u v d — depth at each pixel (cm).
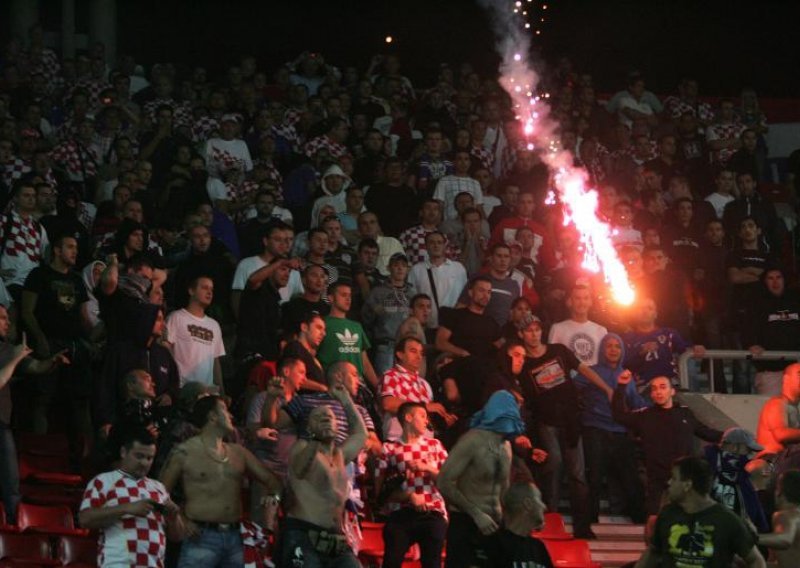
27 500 2944
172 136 4500
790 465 3086
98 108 5003
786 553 2569
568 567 2991
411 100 5375
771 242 4597
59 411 3412
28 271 3500
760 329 3888
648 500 3216
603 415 3325
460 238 4175
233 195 4422
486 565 2330
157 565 2367
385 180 4425
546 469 3225
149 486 2378
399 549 2756
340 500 2500
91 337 3131
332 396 2753
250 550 2577
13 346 2931
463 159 4497
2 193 3925
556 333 3600
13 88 4872
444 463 2567
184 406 2655
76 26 6069
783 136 5962
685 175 5006
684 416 3244
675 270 3972
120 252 3519
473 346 3475
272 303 3472
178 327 3241
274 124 4850
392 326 3625
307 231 4088
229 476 2462
